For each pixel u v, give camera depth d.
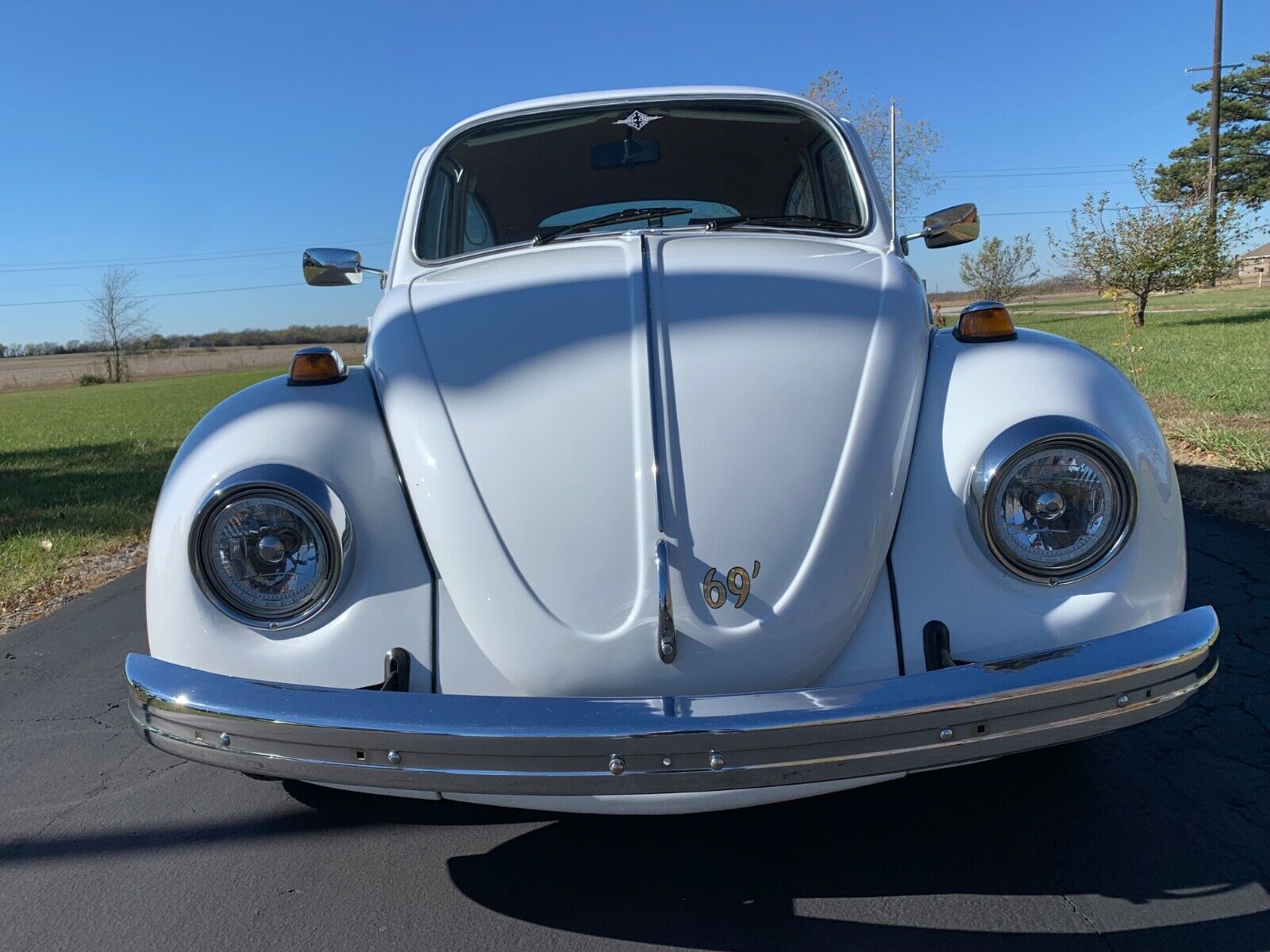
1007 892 2.11
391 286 3.04
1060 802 2.45
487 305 2.37
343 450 2.06
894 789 2.55
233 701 1.82
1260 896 2.04
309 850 2.42
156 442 13.06
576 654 1.85
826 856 2.28
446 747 1.71
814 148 3.27
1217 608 3.65
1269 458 5.75
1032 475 1.94
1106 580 1.95
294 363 2.30
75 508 7.39
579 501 1.94
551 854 2.36
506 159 3.36
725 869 2.25
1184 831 2.29
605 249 2.68
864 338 2.20
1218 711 2.88
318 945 2.05
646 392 2.05
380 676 1.94
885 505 2.00
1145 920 1.99
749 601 1.87
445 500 1.99
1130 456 1.97
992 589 1.96
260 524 1.95
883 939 1.98
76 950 2.07
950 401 2.12
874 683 1.74
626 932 2.05
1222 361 11.16
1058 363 2.11
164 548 2.01
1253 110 43.44
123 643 4.14
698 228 2.96
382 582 1.99
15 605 4.89
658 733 1.67
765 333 2.18
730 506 1.92
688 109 3.28
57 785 2.84
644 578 1.87
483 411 2.08
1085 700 1.78
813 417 2.04
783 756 1.69
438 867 2.32
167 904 2.22
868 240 2.98
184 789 2.78
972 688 1.73
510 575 1.91
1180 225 21.25
